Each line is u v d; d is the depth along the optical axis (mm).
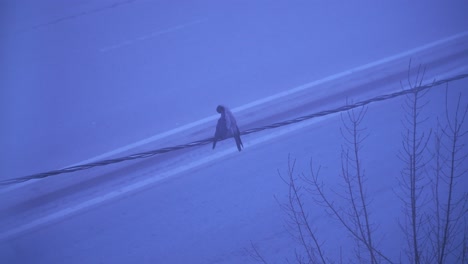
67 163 10109
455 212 8539
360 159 9969
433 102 11383
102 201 9336
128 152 10352
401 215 8711
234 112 11352
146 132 10906
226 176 9789
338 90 11938
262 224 8781
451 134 10297
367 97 11688
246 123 11023
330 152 10203
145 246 8484
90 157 10242
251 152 10336
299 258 7730
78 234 8703
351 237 8422
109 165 10070
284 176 9703
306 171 9781
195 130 10898
